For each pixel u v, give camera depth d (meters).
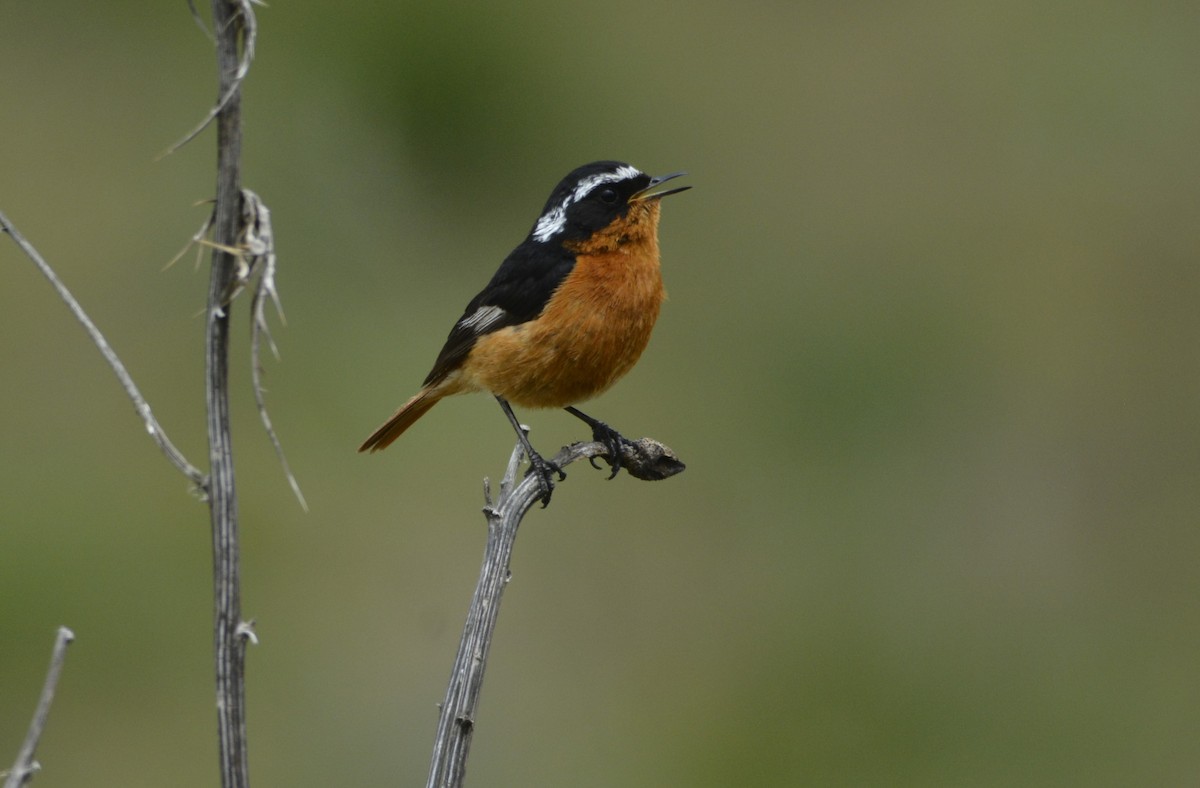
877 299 15.52
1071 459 14.70
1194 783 11.91
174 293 14.45
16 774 3.63
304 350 14.04
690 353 15.03
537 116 16.59
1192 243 16.05
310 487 12.77
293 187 15.49
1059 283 15.69
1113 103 16.92
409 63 16.47
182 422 13.44
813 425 14.63
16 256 14.16
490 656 12.04
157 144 15.49
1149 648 13.06
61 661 3.73
